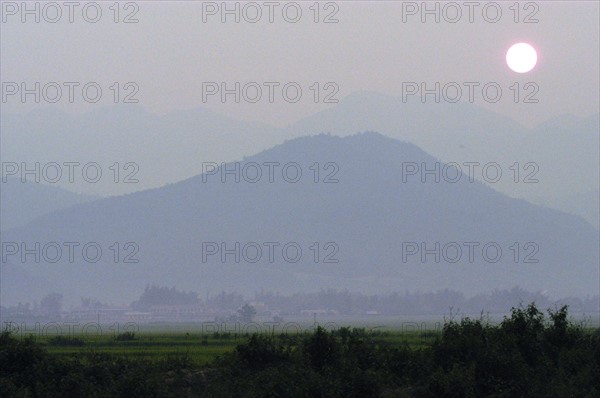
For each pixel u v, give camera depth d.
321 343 106.25
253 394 90.56
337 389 90.38
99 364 100.31
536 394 95.44
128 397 91.31
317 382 90.56
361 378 91.94
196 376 100.56
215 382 99.62
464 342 102.44
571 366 102.38
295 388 89.75
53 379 96.56
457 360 100.19
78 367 100.25
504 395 94.25
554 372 101.38
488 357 98.50
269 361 105.81
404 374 101.00
